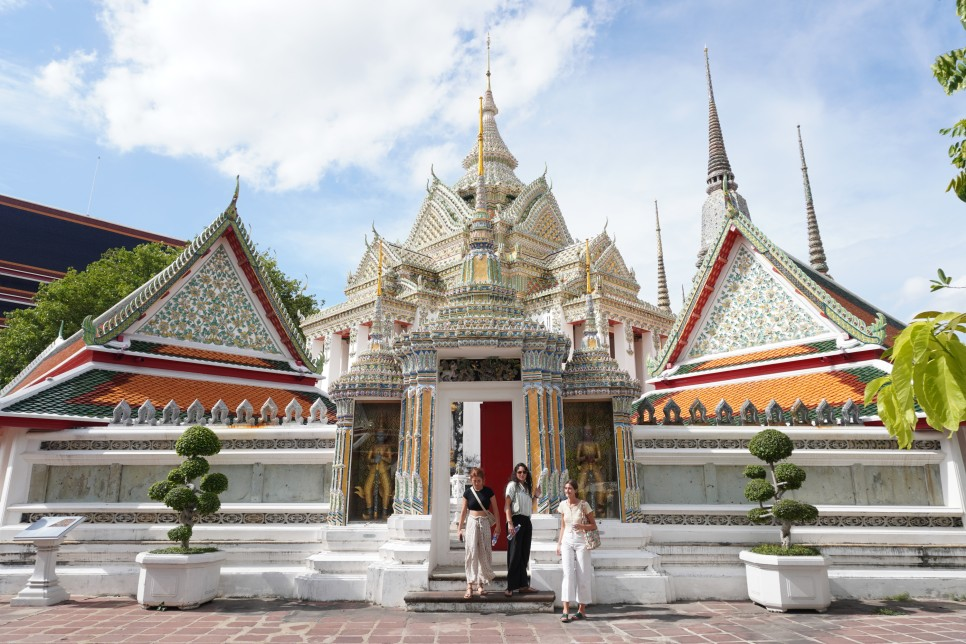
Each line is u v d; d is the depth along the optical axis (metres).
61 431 10.71
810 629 7.23
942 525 9.87
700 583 9.20
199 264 16.20
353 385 10.23
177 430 10.66
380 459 10.27
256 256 17.28
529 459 9.48
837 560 9.58
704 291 16.42
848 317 13.36
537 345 9.83
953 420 2.38
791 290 14.79
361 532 9.66
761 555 8.51
